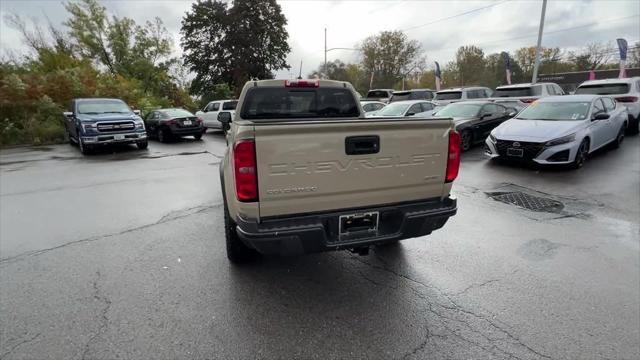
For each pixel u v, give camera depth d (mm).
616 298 3035
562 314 2840
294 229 2688
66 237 4645
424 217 3018
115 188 7254
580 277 3389
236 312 2953
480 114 10664
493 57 71938
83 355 2473
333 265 3744
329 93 4691
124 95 21250
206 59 42656
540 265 3639
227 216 3500
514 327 2707
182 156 11328
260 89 4430
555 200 5668
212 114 18344
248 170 2605
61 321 2854
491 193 6137
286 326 2768
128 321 2846
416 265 3709
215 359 2432
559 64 65812
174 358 2439
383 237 2990
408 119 2979
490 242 4211
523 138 7430
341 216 2912
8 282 3484
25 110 16484
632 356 2393
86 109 12688
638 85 11625
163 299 3154
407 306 3006
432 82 73125
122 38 30375
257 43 42250
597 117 7840
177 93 31734
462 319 2816
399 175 3029
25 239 4598
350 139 2793
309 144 2689
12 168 9789
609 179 6707
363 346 2539
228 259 3902
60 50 25500
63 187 7449
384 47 63406
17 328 2766
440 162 3180
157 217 5371
